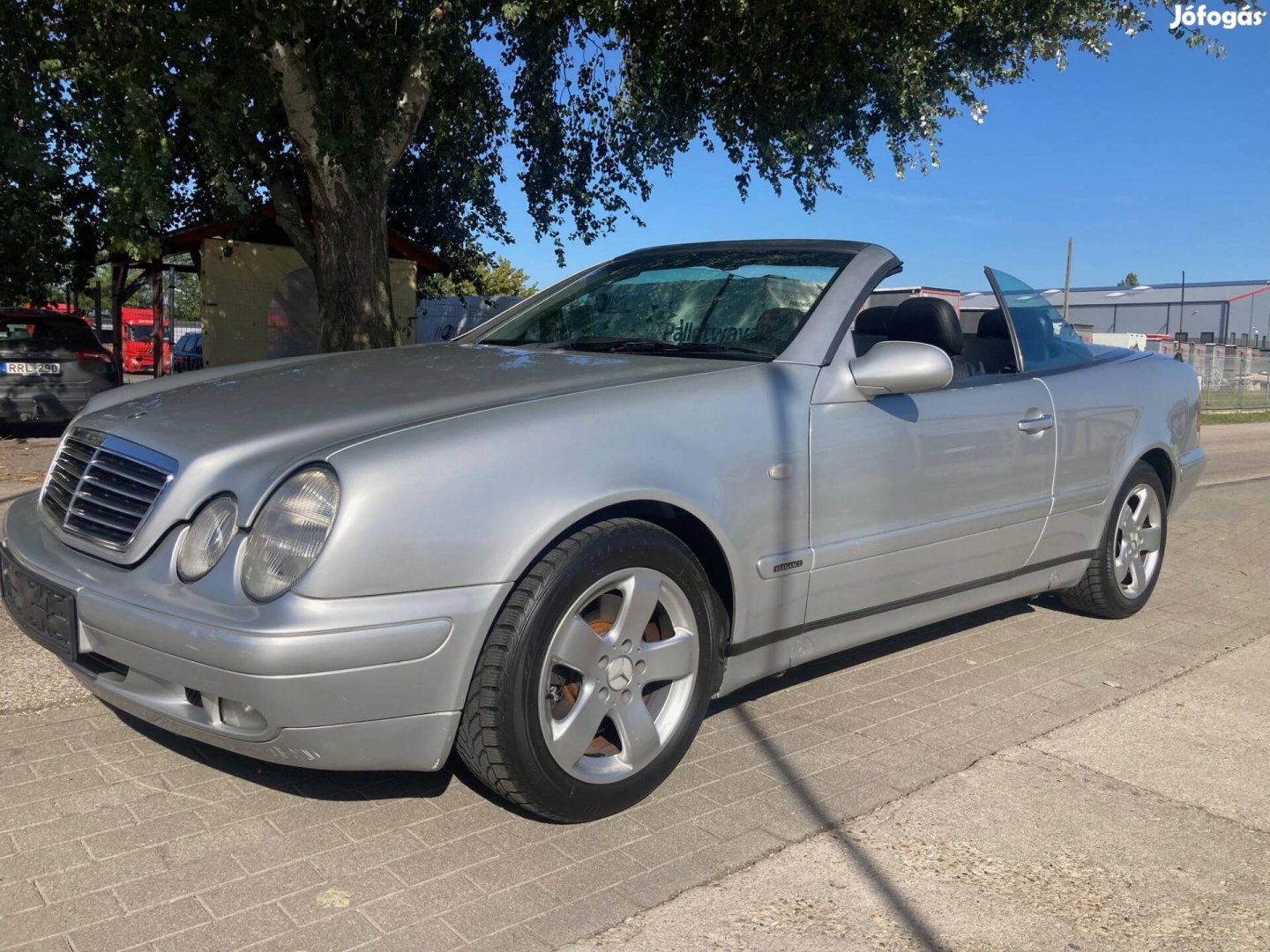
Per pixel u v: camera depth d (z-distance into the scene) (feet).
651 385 10.08
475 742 8.70
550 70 48.62
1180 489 17.65
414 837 8.96
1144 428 16.31
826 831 9.32
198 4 29.84
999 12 41.86
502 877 8.35
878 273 12.48
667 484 9.54
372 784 9.95
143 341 119.24
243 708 8.27
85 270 59.82
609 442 9.32
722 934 7.65
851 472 11.35
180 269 61.36
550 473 8.84
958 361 14.07
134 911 7.70
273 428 9.13
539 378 10.46
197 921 7.59
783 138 45.34
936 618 13.29
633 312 13.28
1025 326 15.12
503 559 8.48
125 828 8.94
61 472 10.39
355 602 7.98
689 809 9.68
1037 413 14.01
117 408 10.69
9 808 9.22
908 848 9.07
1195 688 13.62
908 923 7.90
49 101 33.73
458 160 51.49
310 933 7.48
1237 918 8.16
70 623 9.02
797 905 8.09
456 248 65.98
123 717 11.36
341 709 8.05
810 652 11.59
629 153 50.93
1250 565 21.66
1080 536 15.26
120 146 31.91
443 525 8.29
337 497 8.09
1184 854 9.16
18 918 7.56
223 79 32.76
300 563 8.02
